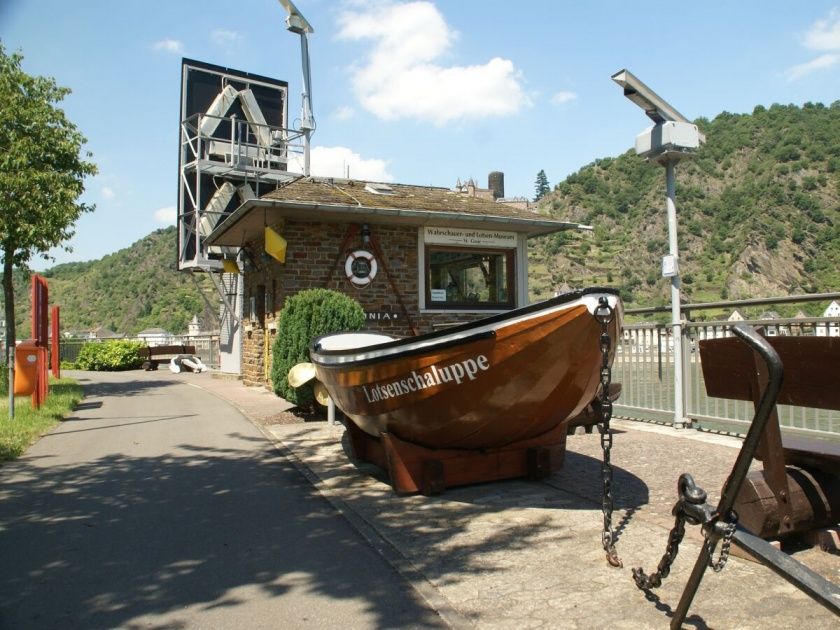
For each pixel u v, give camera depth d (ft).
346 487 20.36
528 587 12.55
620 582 12.60
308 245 42.86
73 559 14.60
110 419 34.63
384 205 43.11
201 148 66.13
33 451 26.40
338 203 41.55
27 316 249.75
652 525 15.87
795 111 379.14
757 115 391.04
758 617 10.98
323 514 17.81
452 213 43.73
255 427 31.65
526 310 16.02
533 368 16.46
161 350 80.79
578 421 26.23
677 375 27.94
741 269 252.83
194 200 65.46
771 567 8.98
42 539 15.93
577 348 16.16
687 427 27.86
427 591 12.56
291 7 56.90
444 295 47.42
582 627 10.87
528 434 19.22
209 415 35.76
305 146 58.44
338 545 15.35
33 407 35.50
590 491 18.94
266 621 11.53
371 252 44.60
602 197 390.83
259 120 68.13
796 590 11.98
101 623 11.52
